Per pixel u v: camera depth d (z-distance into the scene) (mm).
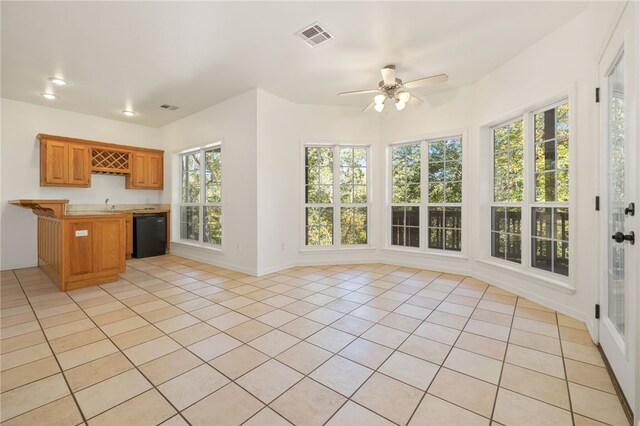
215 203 5156
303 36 2898
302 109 4809
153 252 5785
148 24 2701
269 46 3082
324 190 5039
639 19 1381
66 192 5164
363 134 4949
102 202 5570
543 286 2992
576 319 2627
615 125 1938
